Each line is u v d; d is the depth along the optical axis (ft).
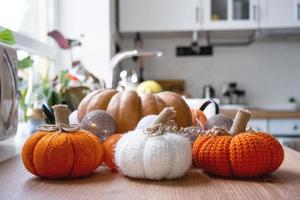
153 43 10.89
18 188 2.19
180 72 10.96
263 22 9.62
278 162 2.36
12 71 3.79
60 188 2.18
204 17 9.70
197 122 3.06
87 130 2.62
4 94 3.57
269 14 9.61
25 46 5.72
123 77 6.66
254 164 2.29
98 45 7.84
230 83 10.86
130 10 9.71
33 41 6.07
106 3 7.86
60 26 7.88
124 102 2.81
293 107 10.57
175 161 2.26
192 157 2.43
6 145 3.78
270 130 8.82
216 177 2.38
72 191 2.13
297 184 2.23
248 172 2.31
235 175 2.35
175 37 10.91
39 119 4.49
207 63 10.93
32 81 5.56
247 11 9.76
